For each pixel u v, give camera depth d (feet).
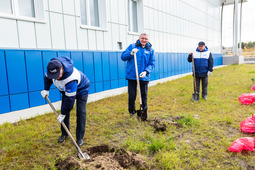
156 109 18.02
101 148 10.68
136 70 14.32
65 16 19.27
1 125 14.25
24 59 15.93
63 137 11.87
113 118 15.79
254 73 40.57
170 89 26.99
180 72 42.63
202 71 20.08
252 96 18.42
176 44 41.16
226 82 30.83
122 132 13.00
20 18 15.66
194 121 13.89
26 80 16.15
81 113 11.23
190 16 47.67
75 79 9.73
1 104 14.69
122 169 8.57
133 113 15.92
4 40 14.90
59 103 18.86
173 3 39.24
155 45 33.65
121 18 25.98
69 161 8.98
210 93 23.63
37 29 17.02
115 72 25.17
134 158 9.43
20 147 11.01
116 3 25.04
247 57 89.04
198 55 20.10
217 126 13.41
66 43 19.51
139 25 30.42
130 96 15.51
